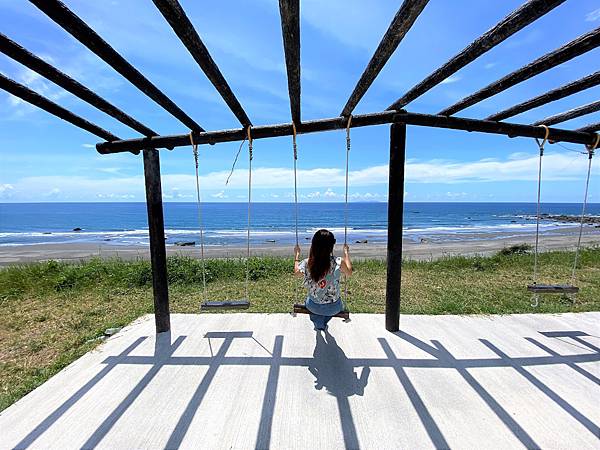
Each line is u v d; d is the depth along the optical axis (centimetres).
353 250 1930
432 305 475
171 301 504
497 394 240
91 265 679
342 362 288
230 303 336
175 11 140
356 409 223
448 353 304
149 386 254
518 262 791
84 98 237
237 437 198
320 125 313
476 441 193
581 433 199
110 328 376
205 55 181
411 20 151
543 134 333
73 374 272
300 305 318
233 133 320
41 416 219
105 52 175
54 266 680
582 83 235
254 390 247
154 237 347
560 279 633
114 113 267
